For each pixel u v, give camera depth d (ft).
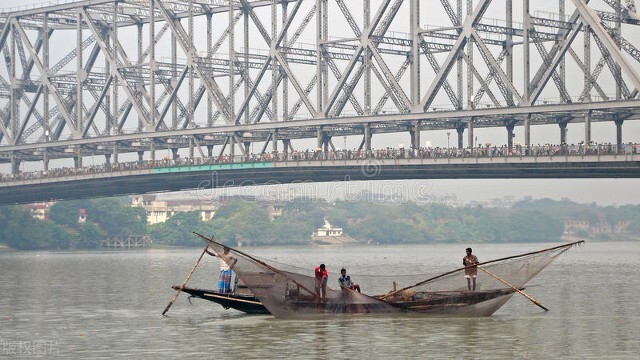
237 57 485.15
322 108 435.53
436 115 395.34
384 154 413.59
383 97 419.95
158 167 494.59
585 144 358.23
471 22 391.04
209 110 490.90
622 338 152.87
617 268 358.23
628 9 365.61
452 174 408.05
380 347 145.48
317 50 440.04
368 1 423.23
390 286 235.61
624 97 373.81
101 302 216.95
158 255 633.61
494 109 381.19
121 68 522.88
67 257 591.78
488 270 180.24
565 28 377.91
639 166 350.23
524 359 135.95
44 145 550.36
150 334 161.38
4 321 181.57
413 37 415.03
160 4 505.25
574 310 190.60
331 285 245.04
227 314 187.32
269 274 176.76
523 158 368.89
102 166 520.42
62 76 553.23
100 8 550.36
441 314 176.96
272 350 143.84
